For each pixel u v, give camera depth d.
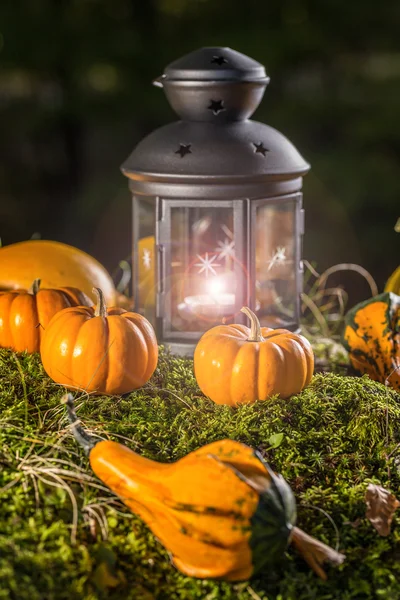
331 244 2.09
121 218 2.30
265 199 0.89
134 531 0.71
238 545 0.68
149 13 2.40
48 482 0.72
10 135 2.55
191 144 0.89
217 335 0.80
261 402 0.79
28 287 0.94
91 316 0.81
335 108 2.33
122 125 2.47
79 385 0.80
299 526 0.73
